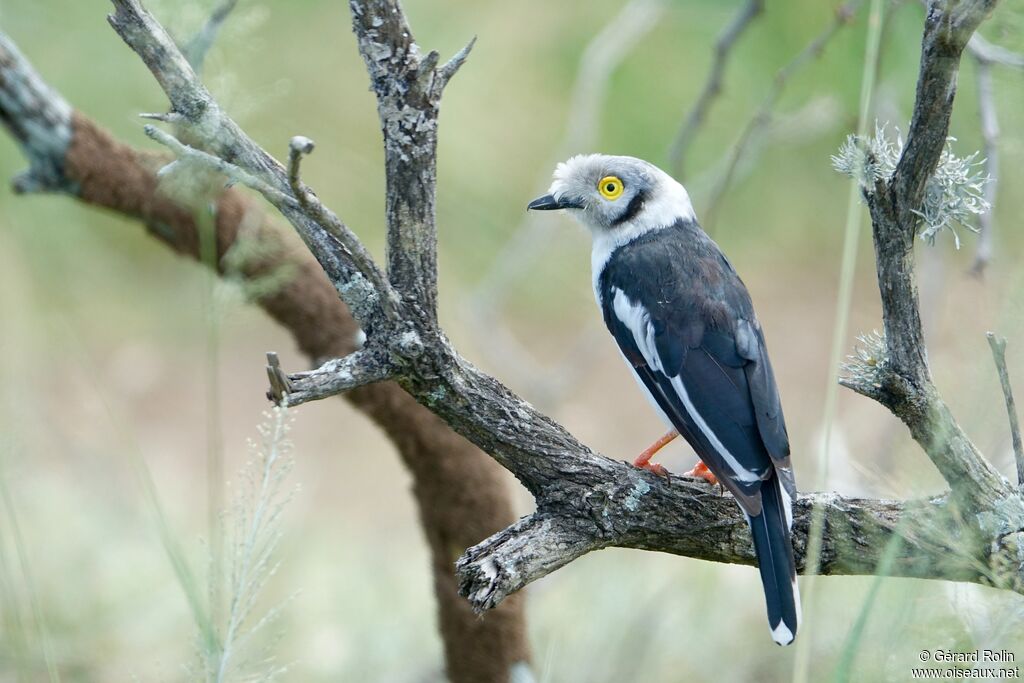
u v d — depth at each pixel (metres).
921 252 14.33
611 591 11.49
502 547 6.50
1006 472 7.67
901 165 6.47
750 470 7.34
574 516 6.79
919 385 6.73
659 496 6.95
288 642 11.59
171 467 17.02
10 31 15.50
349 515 15.97
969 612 6.90
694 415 8.20
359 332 9.06
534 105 20.16
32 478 13.59
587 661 10.85
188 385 18.84
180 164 6.55
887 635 6.66
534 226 15.76
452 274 19.05
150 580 12.47
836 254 20.27
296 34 18.34
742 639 11.82
